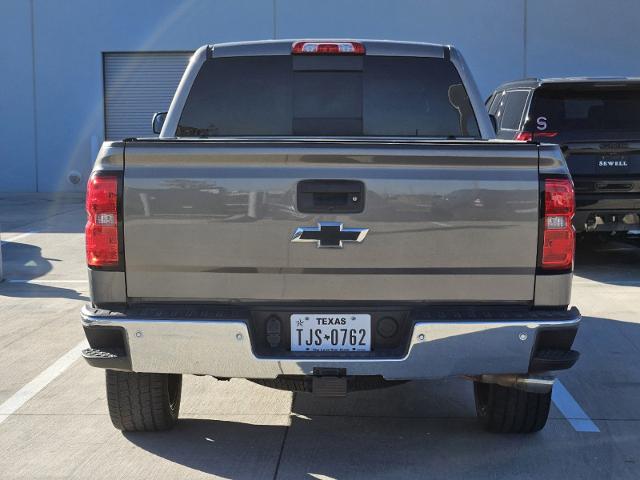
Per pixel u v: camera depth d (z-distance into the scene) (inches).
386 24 727.7
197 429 184.7
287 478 158.9
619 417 193.6
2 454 170.6
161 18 751.7
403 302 148.3
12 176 774.5
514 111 391.2
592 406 201.3
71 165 772.0
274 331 149.8
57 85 765.3
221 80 207.0
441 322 144.8
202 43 749.9
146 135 773.3
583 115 366.9
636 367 232.8
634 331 271.0
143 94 768.3
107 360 147.9
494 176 146.3
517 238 146.8
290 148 144.6
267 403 203.2
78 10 756.0
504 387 170.4
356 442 177.6
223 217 146.0
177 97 206.7
